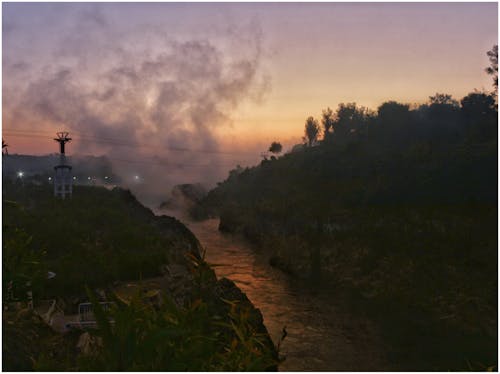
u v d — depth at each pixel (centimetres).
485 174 4881
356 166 7488
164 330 305
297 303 3164
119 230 2997
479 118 7412
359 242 4431
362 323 2702
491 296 2872
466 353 2175
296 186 7831
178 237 3859
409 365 1998
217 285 2020
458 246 3756
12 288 570
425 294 3111
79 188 5403
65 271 1767
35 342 512
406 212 4762
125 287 1770
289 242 5069
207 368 317
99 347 334
